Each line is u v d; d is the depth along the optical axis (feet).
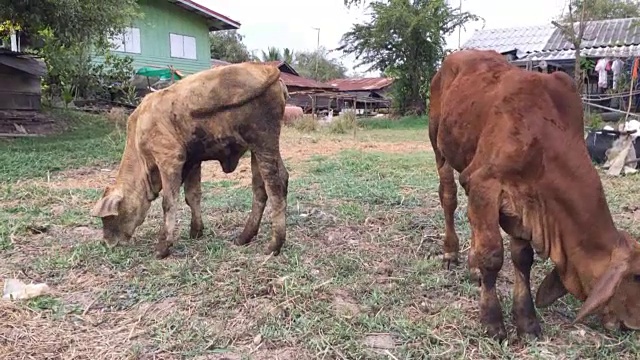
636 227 20.68
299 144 51.70
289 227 20.66
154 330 13.15
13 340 12.69
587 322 13.15
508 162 11.34
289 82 119.85
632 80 59.36
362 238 19.71
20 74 53.62
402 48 100.22
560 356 11.75
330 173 32.94
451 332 12.82
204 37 100.63
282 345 12.43
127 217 18.28
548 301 12.48
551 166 11.14
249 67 16.97
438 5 97.19
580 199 11.00
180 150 17.42
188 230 20.66
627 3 111.34
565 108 11.74
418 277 16.06
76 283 15.98
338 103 117.91
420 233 20.21
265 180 17.30
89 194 26.76
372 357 11.80
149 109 17.65
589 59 68.39
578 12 72.28
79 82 71.51
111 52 82.17
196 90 16.99
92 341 12.74
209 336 12.79
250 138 17.02
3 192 26.68
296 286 14.88
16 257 18.01
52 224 21.57
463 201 24.91
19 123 52.44
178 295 14.90
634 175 30.86
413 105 103.09
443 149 14.64
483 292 12.53
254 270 16.03
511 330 12.84
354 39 103.40
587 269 11.03
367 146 51.19
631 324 11.16
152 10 90.94
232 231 20.63
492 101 12.33
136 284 15.65
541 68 65.77
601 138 34.06
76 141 46.44
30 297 14.76
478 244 11.89
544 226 11.42
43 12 46.96
